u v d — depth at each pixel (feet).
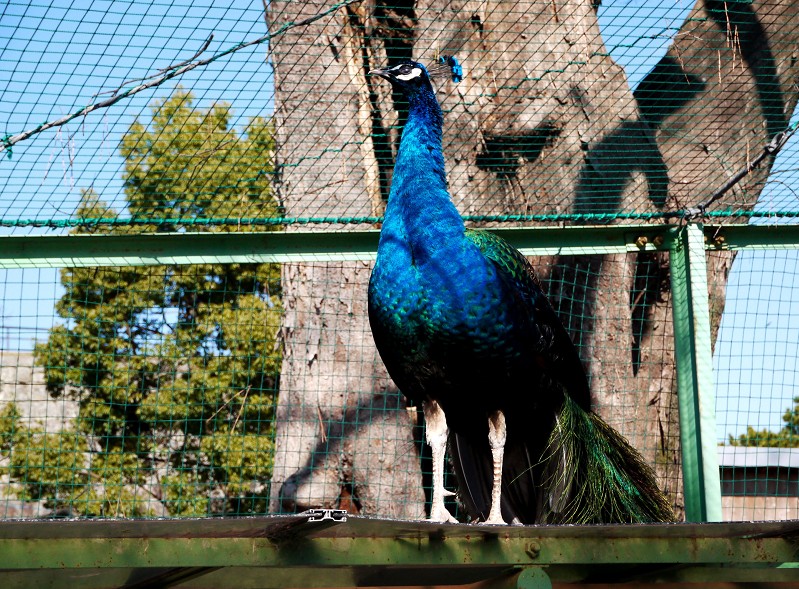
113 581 14.56
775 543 14.84
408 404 27.45
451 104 25.91
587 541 14.21
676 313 22.59
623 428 26.35
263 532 12.54
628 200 25.41
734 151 25.18
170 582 14.79
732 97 24.47
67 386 42.09
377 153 28.60
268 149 24.30
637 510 18.60
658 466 27.48
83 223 21.07
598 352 27.35
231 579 14.92
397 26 27.84
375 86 27.89
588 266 27.73
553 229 22.39
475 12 25.21
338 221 22.03
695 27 23.85
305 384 27.71
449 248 18.08
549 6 25.38
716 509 21.03
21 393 52.70
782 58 24.07
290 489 27.02
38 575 14.10
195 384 39.68
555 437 18.51
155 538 12.37
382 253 18.58
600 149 25.32
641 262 28.96
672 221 25.80
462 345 17.93
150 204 23.50
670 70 24.34
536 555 13.93
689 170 25.46
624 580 16.51
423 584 15.76
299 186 25.64
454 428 19.66
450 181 26.43
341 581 15.42
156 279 35.65
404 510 26.86
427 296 17.89
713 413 21.56
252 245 21.66
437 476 18.29
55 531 11.64
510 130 25.77
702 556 14.57
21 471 43.93
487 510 19.77
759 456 31.81
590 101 25.26
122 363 40.06
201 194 24.09
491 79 25.67
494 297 17.95
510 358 18.16
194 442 41.11
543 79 25.40
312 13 25.93
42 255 20.77
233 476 37.78
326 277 28.07
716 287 28.84
